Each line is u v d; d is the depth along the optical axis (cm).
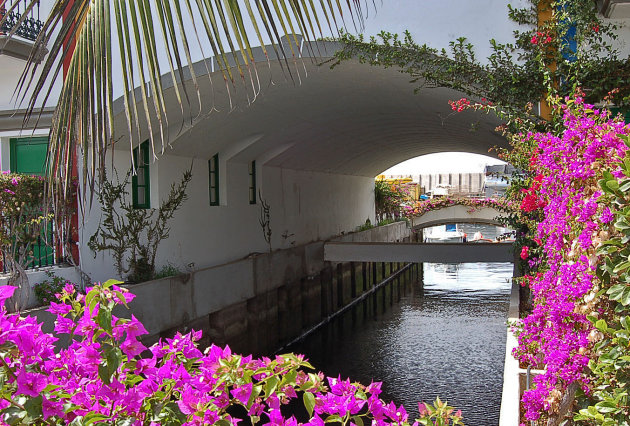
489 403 1201
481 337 1755
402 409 238
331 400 232
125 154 1109
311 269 1914
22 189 798
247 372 222
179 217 1267
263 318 1543
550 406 300
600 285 259
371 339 1783
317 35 891
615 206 243
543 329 355
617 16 691
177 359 243
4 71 1059
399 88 1127
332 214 2236
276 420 225
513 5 786
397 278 3098
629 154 232
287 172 1822
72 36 192
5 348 219
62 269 939
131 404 217
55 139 193
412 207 3397
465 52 808
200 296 1223
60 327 241
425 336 1794
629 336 212
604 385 239
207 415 216
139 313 1028
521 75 752
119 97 914
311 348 1692
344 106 1382
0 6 192
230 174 1476
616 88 648
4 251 803
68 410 219
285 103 1253
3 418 207
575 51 728
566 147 345
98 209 1035
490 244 1844
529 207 541
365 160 2342
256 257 1506
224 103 1116
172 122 1099
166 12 190
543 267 491
